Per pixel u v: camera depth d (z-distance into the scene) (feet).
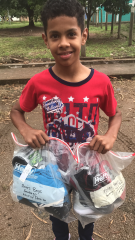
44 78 4.14
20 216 6.63
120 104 14.64
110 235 5.99
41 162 3.81
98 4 33.22
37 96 4.30
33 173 3.68
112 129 4.32
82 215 3.89
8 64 23.71
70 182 3.99
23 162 3.81
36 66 23.52
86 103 4.05
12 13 86.53
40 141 3.84
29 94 4.39
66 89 4.04
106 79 4.19
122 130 11.36
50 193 3.60
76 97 4.04
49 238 5.97
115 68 22.04
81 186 3.77
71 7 3.48
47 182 3.63
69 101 4.06
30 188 3.65
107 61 24.14
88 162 3.83
